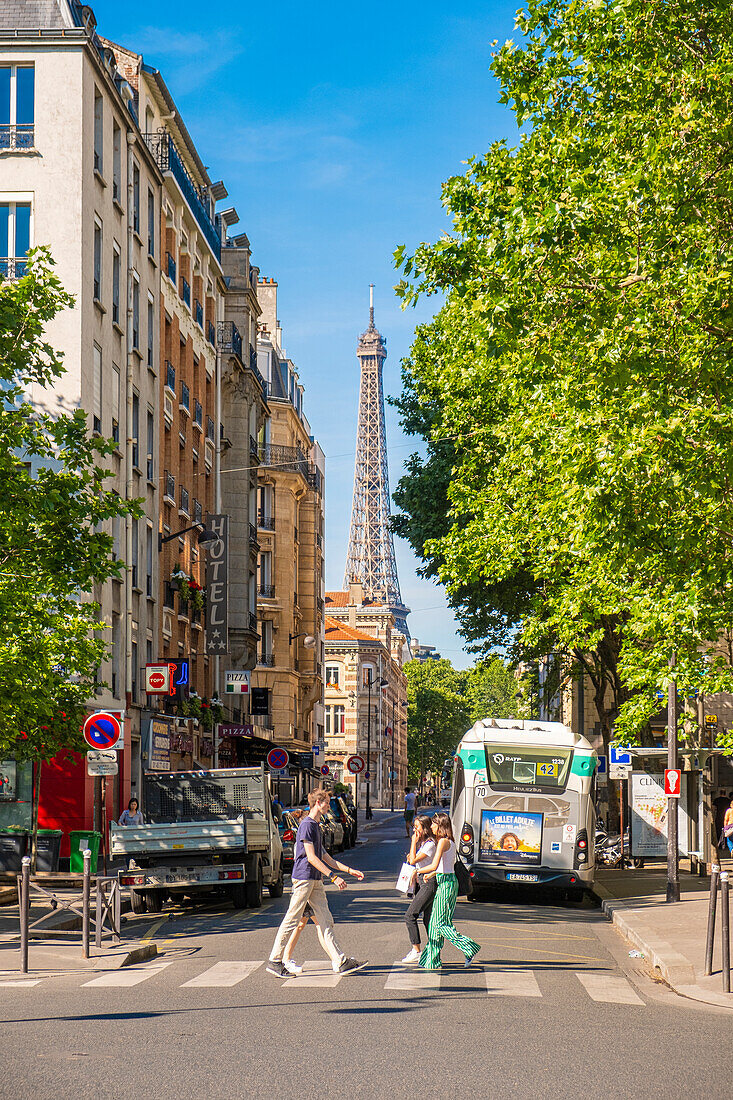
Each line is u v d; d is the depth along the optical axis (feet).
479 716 594.24
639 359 47.70
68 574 67.97
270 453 245.86
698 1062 30.07
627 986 44.34
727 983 42.86
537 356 51.52
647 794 105.91
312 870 44.80
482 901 82.99
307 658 260.42
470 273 57.00
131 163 126.93
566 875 81.15
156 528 136.36
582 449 49.80
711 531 51.70
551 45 57.82
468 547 96.89
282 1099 24.99
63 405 105.91
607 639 107.76
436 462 122.31
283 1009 36.96
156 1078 26.89
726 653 70.74
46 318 69.92
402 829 245.24
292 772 216.33
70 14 112.27
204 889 74.33
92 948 52.60
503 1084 26.78
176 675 132.77
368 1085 26.40
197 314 165.27
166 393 143.13
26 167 108.68
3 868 89.40
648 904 75.36
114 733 77.15
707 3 51.55
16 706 67.56
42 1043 31.07
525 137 58.18
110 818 112.37
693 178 48.44
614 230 48.96
